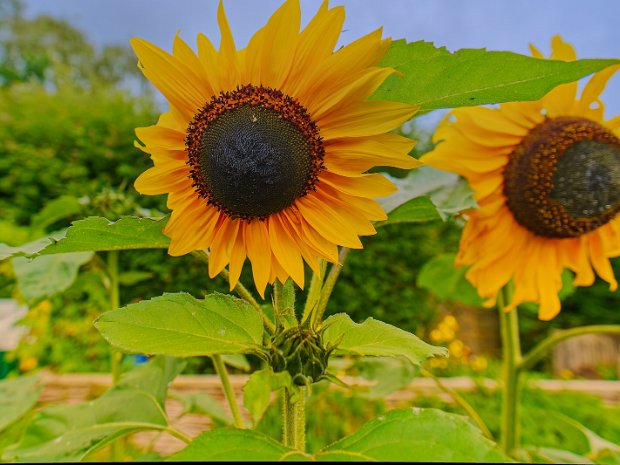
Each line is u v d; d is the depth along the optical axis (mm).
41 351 1073
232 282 257
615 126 416
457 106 274
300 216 265
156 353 218
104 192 485
